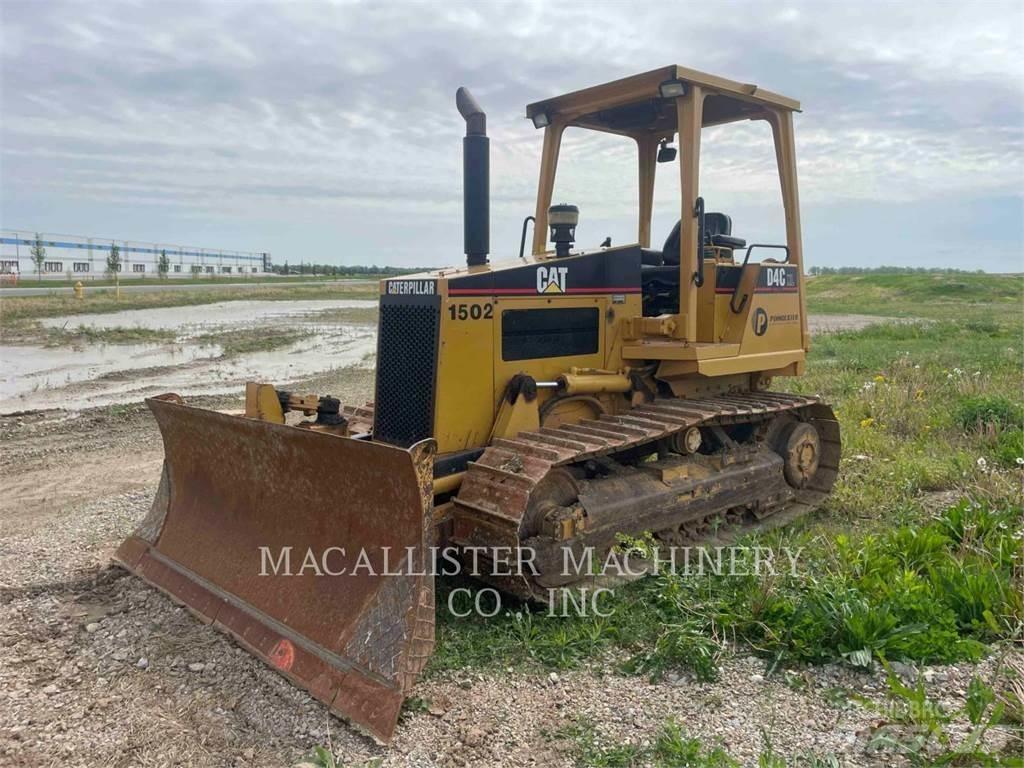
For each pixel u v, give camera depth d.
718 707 3.71
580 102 5.91
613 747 3.40
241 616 4.36
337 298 40.28
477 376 4.96
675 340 5.62
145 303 31.98
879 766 3.23
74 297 32.00
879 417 9.31
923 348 16.91
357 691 3.64
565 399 5.45
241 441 4.64
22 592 4.94
